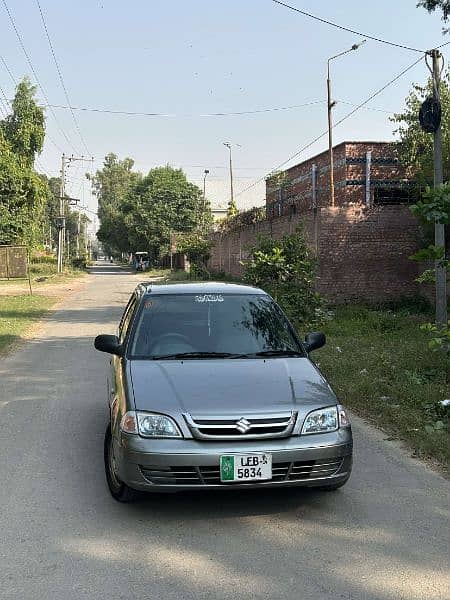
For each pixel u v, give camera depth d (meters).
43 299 25.95
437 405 7.54
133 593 3.60
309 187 29.03
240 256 29.33
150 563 3.95
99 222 108.62
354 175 25.36
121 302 24.95
